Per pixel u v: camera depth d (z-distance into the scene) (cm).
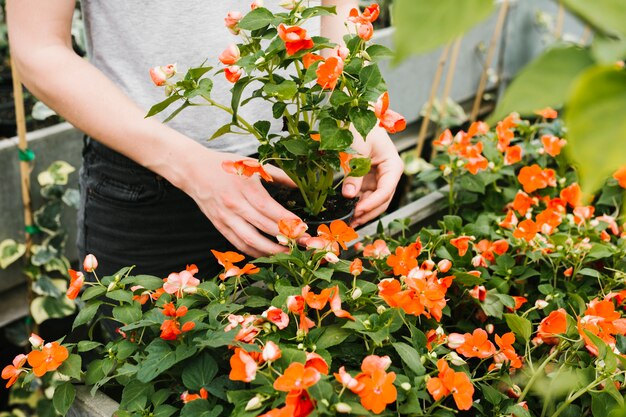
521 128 192
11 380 105
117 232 134
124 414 98
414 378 97
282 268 121
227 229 113
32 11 108
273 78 108
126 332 109
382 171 131
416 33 36
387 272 130
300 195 132
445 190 173
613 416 58
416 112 286
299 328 102
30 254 213
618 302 133
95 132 111
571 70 38
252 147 134
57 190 215
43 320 219
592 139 35
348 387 84
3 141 202
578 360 116
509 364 113
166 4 117
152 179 127
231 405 97
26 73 110
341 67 99
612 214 175
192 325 98
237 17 106
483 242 141
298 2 107
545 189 174
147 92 124
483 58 312
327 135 102
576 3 35
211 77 124
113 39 121
